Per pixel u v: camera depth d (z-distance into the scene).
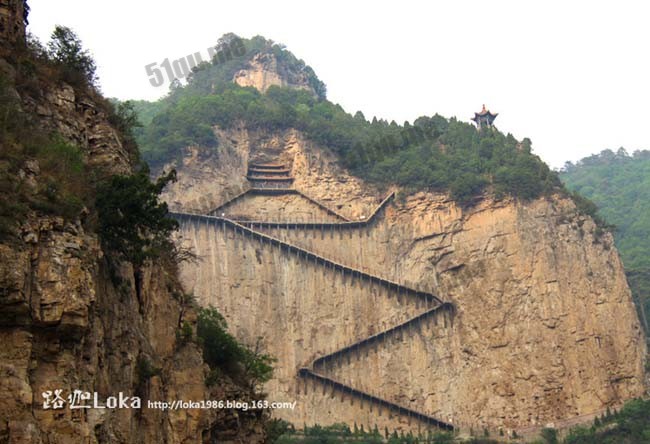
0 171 24.38
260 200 128.50
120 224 29.17
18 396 22.23
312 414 117.00
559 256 128.12
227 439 41.09
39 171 25.81
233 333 117.75
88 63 34.66
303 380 118.69
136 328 30.72
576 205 133.75
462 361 123.81
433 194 131.75
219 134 130.88
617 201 186.88
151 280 34.06
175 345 35.28
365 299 125.44
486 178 132.12
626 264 154.88
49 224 24.48
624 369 125.38
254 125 134.25
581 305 126.44
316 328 122.38
